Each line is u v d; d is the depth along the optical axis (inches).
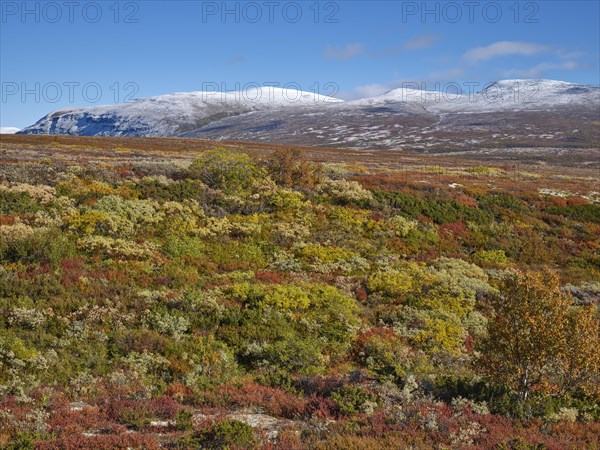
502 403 463.8
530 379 505.0
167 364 533.0
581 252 1238.9
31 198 995.9
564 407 461.7
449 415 439.8
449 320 743.1
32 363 492.1
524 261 1170.0
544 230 1368.1
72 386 475.8
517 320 494.9
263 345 595.2
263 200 1213.7
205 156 1389.0
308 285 778.2
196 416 434.3
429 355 642.8
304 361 573.3
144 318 617.6
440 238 1211.9
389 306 783.1
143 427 402.6
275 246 1005.2
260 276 827.4
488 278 1004.6
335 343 631.2
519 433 404.8
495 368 503.2
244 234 1036.5
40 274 698.2
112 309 621.6
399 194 1405.0
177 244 917.2
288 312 679.7
